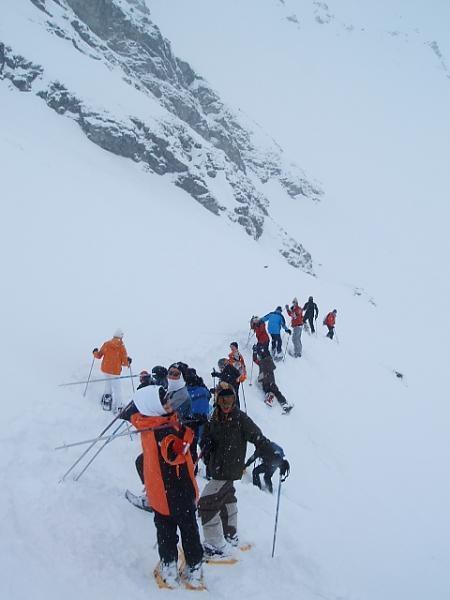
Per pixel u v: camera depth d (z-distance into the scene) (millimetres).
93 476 5375
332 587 4926
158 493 3988
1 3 48969
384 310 47406
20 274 12367
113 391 8016
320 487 8719
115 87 45000
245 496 6480
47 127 34656
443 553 8219
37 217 17125
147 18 73438
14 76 38000
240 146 82312
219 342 12945
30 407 6695
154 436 4047
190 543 4035
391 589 6176
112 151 38562
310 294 29156
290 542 5461
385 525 8398
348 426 12211
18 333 9414
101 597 3695
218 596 4043
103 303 12922
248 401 10578
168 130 44219
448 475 12047
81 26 60375
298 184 81812
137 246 19578
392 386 17578
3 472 4953
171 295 15828
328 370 15352
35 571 3729
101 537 4363
